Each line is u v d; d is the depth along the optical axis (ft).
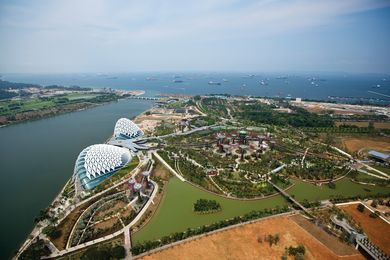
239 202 516.32
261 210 482.69
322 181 613.52
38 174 642.63
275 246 381.81
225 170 649.20
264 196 538.88
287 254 364.99
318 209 482.69
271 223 437.58
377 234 419.74
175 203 507.30
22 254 363.56
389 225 444.55
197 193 546.67
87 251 363.97
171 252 365.81
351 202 515.50
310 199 529.86
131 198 522.06
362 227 435.94
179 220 453.17
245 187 565.53
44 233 414.41
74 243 397.80
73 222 450.71
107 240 402.31
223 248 374.84
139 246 369.91
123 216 465.06
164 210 483.10
